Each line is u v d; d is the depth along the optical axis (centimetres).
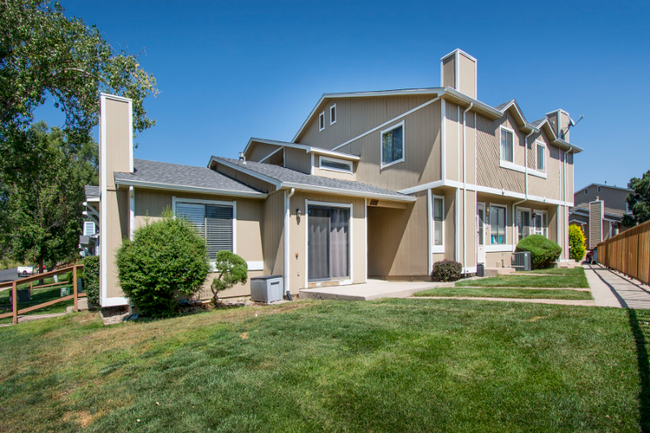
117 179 802
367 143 1463
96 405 355
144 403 348
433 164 1152
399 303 718
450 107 1157
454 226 1159
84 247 1931
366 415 296
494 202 1432
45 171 2009
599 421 259
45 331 726
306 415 304
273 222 1014
